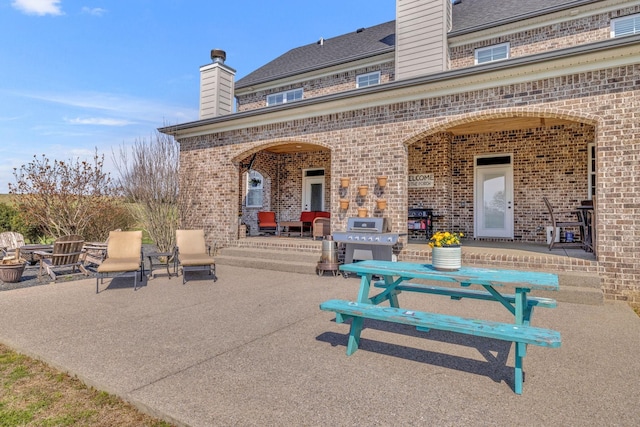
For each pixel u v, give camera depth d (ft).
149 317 16.60
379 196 26.37
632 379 10.42
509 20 32.86
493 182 35.47
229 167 33.91
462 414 8.58
